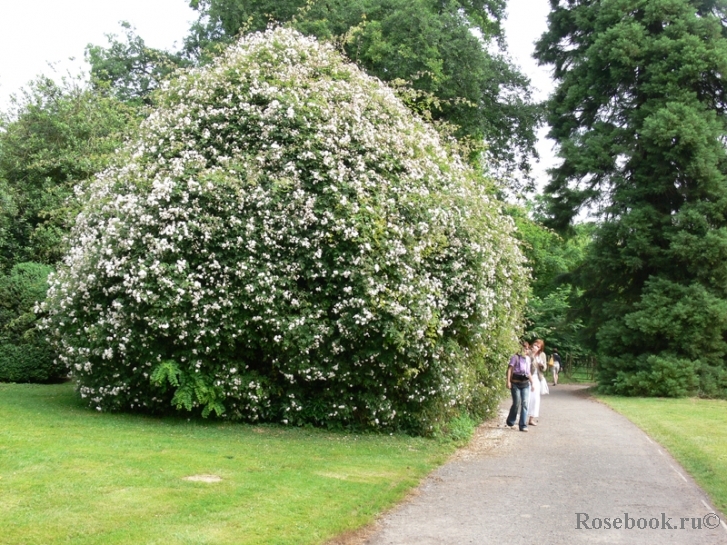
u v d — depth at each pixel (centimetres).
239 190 896
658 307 2059
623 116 2358
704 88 2233
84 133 1836
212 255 897
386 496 629
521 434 1128
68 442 744
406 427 1027
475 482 721
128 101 2439
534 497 652
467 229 1034
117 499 543
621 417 1412
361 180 945
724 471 771
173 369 896
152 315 879
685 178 2144
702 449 922
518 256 1353
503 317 1205
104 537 456
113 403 998
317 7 2086
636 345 2156
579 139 2384
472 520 567
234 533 484
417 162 1032
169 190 886
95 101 1958
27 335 1384
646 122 2084
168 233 876
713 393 1992
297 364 941
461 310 1029
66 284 967
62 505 518
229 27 2277
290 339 915
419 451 887
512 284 1301
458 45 2109
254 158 950
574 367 3678
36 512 497
